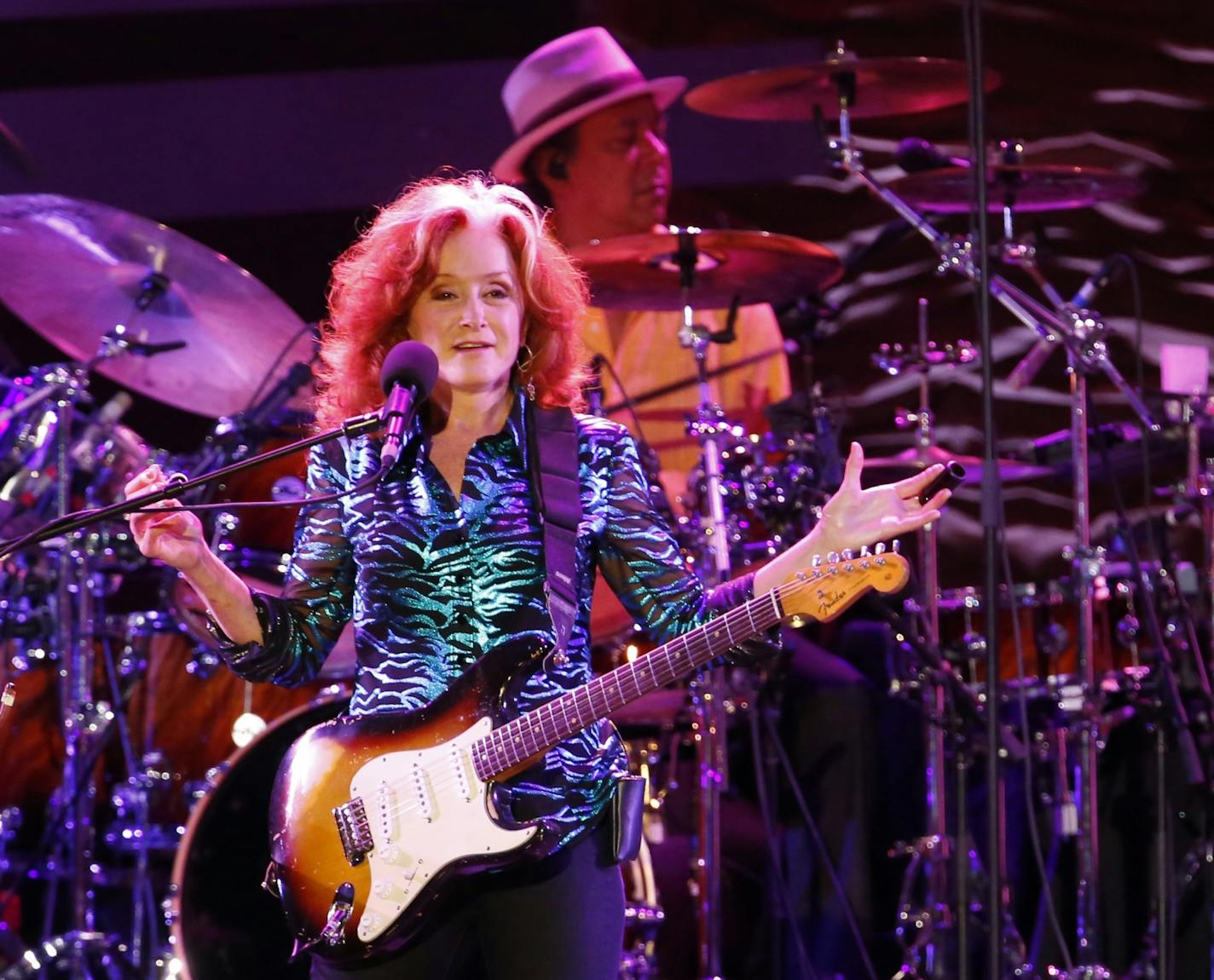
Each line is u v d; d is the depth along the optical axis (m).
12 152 15.25
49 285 15.06
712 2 18.16
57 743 14.32
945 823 13.68
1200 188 17.62
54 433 14.27
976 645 13.88
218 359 15.29
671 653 7.43
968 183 14.11
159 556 7.55
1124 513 13.15
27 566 14.15
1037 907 14.05
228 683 14.20
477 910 7.54
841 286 18.09
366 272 8.09
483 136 17.73
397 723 7.59
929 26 18.00
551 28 17.89
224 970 11.96
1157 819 13.51
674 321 16.19
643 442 12.99
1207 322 17.48
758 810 14.25
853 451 7.53
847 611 14.90
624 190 16.48
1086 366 13.34
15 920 14.30
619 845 7.58
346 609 8.23
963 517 17.56
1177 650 13.13
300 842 7.59
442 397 7.97
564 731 7.41
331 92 17.77
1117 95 17.81
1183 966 13.26
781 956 13.98
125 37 17.75
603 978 7.43
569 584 7.71
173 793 14.00
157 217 17.72
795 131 18.14
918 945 13.37
